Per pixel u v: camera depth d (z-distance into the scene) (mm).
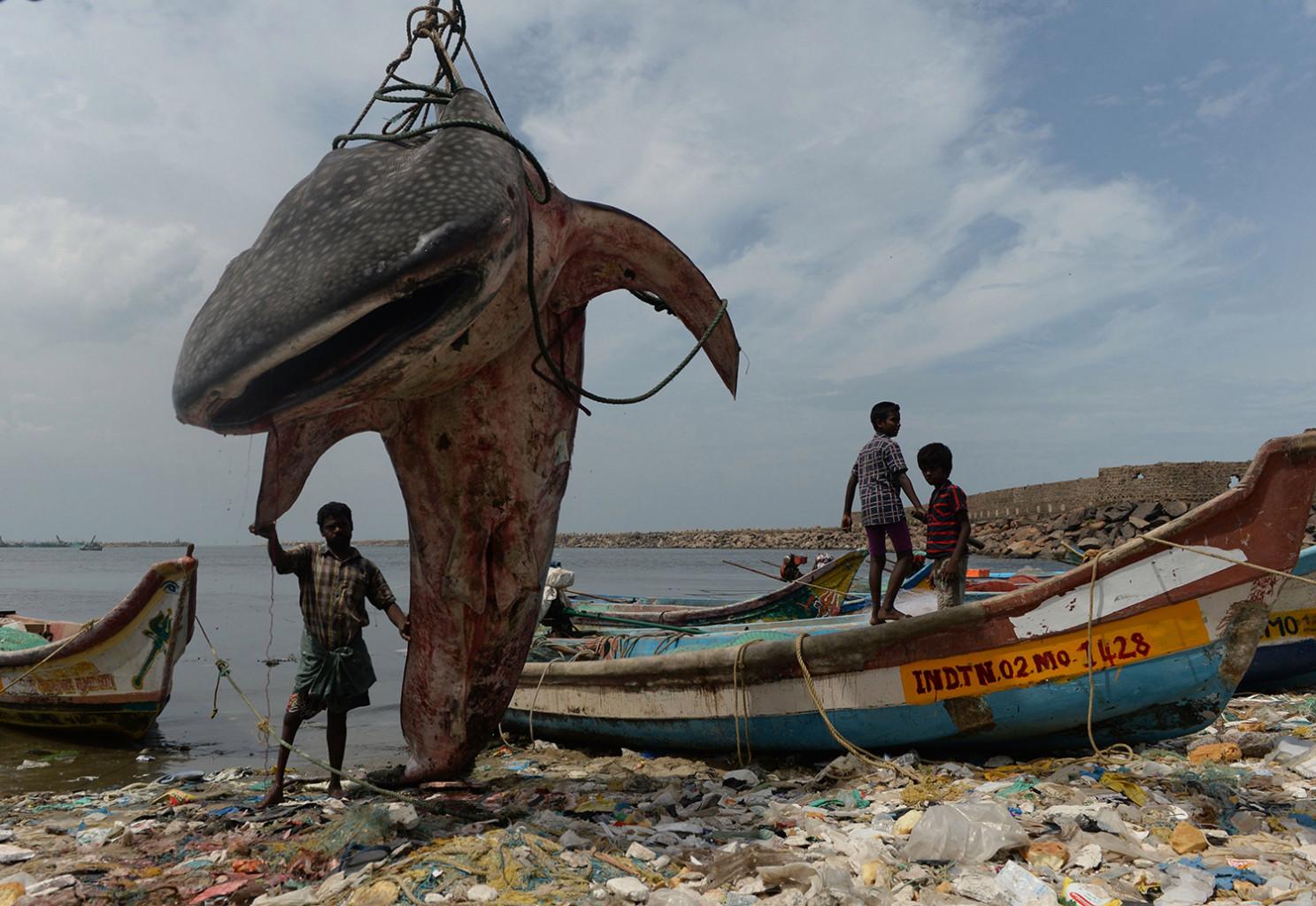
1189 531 5773
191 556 9648
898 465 7621
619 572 62250
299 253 4027
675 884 4262
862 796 5762
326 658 6090
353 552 6246
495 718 6090
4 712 10328
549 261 5262
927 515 7352
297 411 4172
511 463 5699
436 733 6051
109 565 99000
